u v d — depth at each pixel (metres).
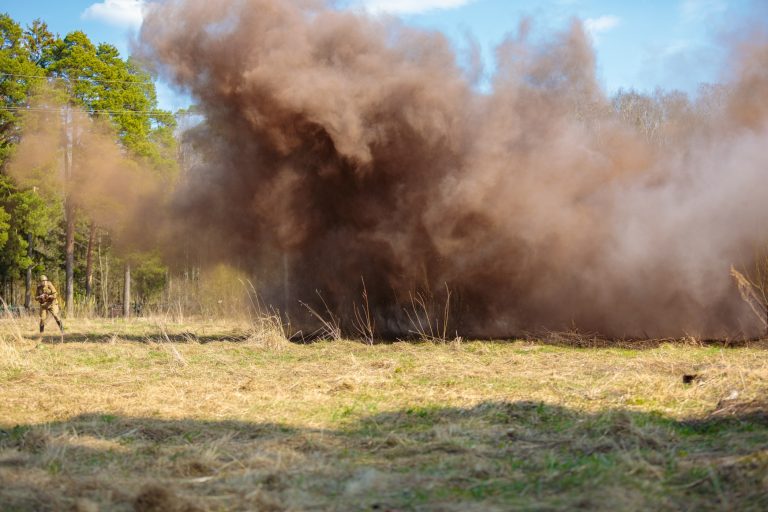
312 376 9.55
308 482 4.78
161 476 5.02
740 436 5.37
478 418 6.64
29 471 5.09
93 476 5.02
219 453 5.60
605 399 7.29
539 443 5.64
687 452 5.05
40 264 40.62
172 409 7.50
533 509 4.00
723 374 7.67
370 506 4.23
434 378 9.09
